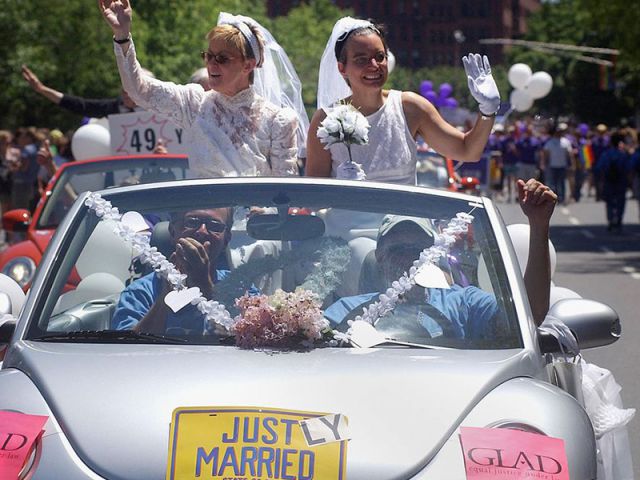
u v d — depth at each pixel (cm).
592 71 14275
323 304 589
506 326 573
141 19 6512
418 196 645
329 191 645
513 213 4384
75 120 5803
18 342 561
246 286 596
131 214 627
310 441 480
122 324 589
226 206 632
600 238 3603
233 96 821
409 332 571
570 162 5666
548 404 511
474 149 809
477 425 495
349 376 515
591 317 618
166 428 485
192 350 546
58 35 5566
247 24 814
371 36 807
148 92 814
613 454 648
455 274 598
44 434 487
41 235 1360
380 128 814
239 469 474
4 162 3362
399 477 473
